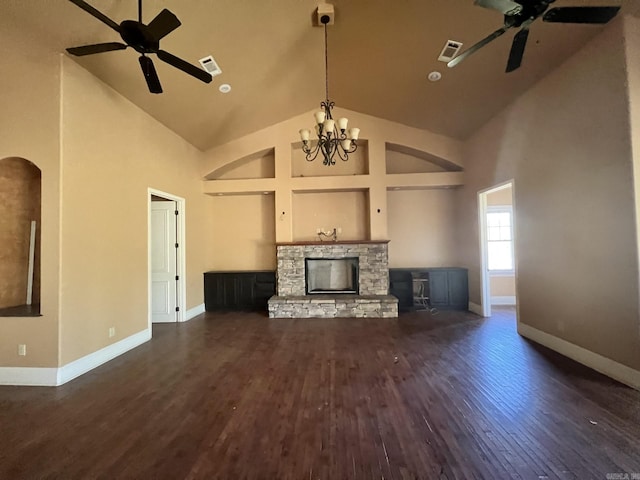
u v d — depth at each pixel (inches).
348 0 135.7
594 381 116.0
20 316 123.5
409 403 102.5
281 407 101.7
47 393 114.3
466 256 241.9
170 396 110.7
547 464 72.9
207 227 258.4
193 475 72.1
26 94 125.6
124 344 158.1
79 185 132.6
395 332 184.7
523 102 167.6
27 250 146.3
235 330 195.0
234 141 244.1
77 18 112.0
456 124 218.7
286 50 164.1
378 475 70.6
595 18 86.3
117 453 80.1
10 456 79.4
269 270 257.3
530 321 168.2
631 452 76.4
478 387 112.9
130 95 159.8
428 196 260.4
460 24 137.6
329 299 223.8
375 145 240.5
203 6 124.7
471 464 73.4
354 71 187.2
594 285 126.4
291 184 243.1
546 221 152.8
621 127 113.1
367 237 250.2
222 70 164.6
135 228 168.4
